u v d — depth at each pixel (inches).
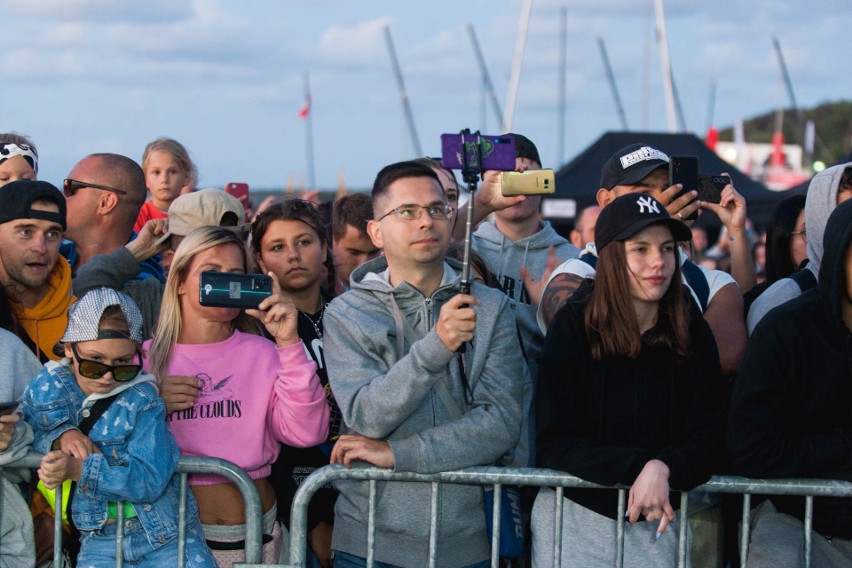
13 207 141.8
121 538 125.9
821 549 128.6
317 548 146.6
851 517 126.4
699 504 136.9
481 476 127.3
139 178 184.1
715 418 129.4
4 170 187.3
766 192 529.0
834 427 125.5
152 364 137.0
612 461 123.6
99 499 123.8
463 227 179.5
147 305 160.9
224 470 129.2
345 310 135.0
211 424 135.5
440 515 131.0
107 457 124.7
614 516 130.4
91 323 123.7
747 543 127.9
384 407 123.6
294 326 133.5
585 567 130.6
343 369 131.6
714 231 643.5
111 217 180.4
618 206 129.9
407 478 127.1
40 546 137.7
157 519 127.8
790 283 144.6
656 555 130.1
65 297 148.7
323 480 128.6
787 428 125.9
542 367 132.0
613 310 128.6
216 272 130.2
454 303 118.3
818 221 145.3
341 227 189.2
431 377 121.2
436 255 133.2
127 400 126.6
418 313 134.1
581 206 520.1
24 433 125.5
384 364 132.3
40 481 134.3
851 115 2701.8
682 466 122.9
